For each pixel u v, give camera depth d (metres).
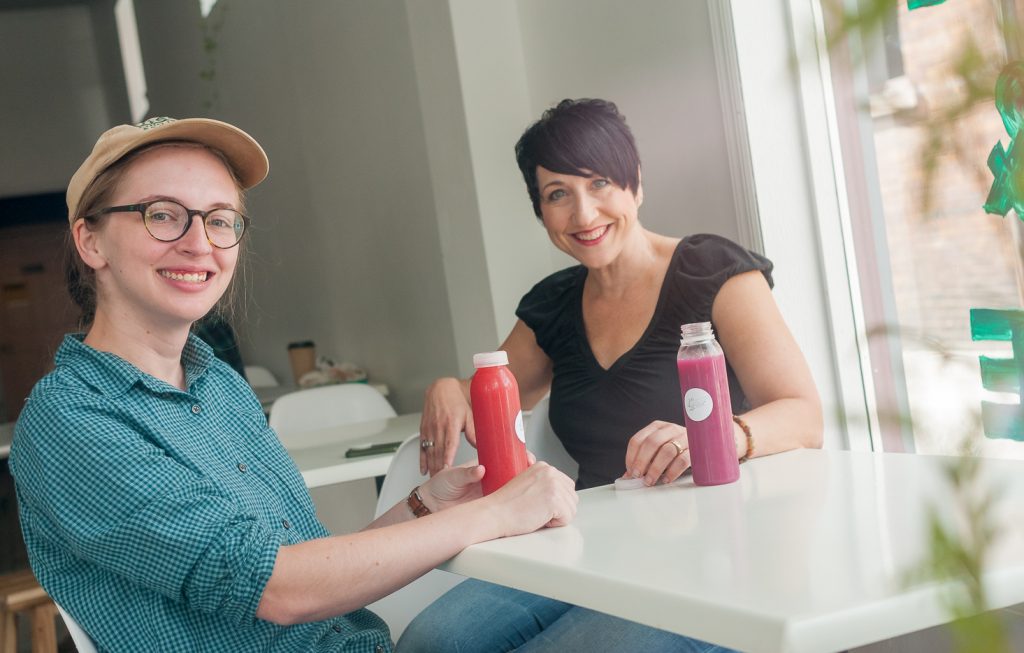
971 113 0.34
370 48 4.37
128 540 1.14
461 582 1.72
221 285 1.38
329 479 2.31
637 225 1.87
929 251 1.94
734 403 1.81
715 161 2.47
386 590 1.16
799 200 2.33
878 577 0.80
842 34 0.34
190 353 1.43
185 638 1.19
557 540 1.14
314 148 5.37
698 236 1.88
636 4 2.69
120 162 1.32
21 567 4.90
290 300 6.21
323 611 1.15
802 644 0.73
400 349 4.68
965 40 0.35
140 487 1.14
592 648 1.28
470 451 1.84
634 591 0.89
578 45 2.98
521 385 2.09
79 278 1.39
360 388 3.33
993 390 1.23
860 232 2.25
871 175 2.21
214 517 1.14
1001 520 0.77
